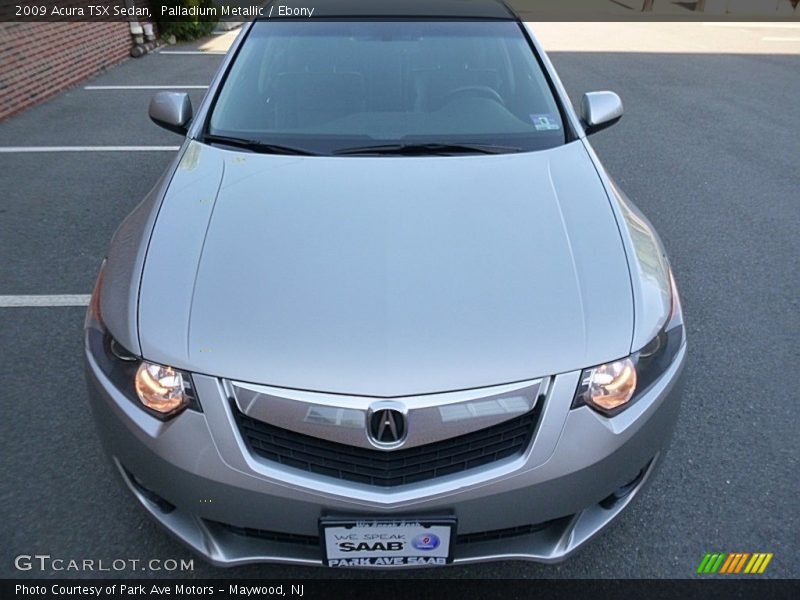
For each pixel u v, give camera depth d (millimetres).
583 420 1687
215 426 1651
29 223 4191
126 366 1767
